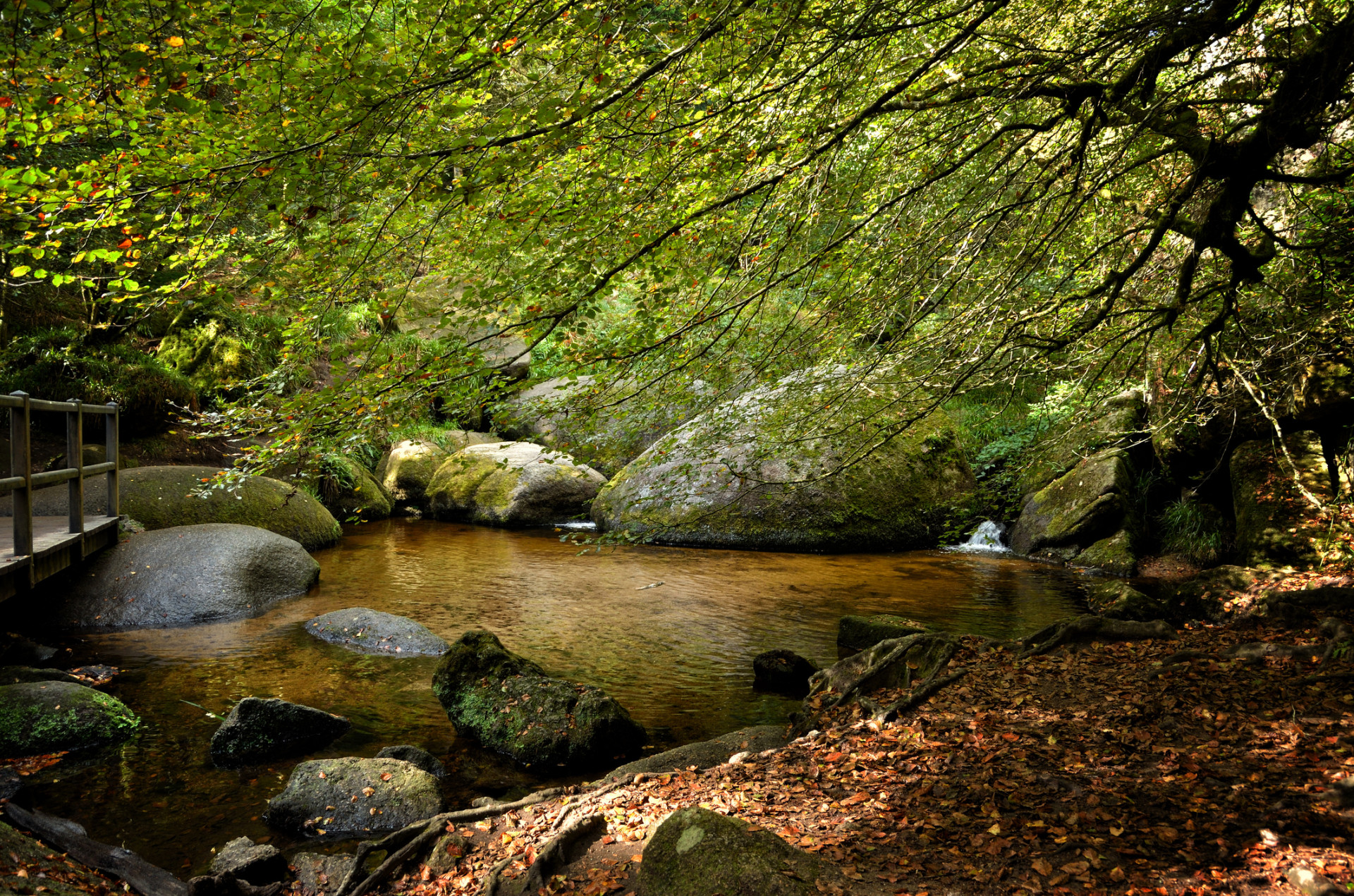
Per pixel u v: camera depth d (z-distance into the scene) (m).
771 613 9.10
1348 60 4.41
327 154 3.11
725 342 5.12
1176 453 12.08
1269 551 9.47
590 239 3.81
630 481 14.83
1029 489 13.50
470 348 3.67
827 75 4.20
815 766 4.63
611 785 4.64
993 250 5.63
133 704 6.33
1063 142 5.49
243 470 3.97
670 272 4.32
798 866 3.22
